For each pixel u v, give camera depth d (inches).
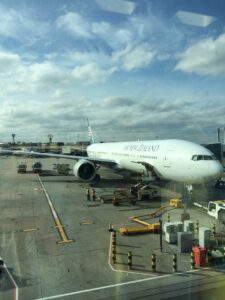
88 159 1560.0
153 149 1264.8
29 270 530.9
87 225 803.4
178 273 519.2
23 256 594.2
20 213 937.5
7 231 754.2
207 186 1274.6
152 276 508.1
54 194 1248.2
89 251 620.7
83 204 1058.7
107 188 1369.3
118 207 1008.2
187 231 666.8
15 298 438.3
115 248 611.5
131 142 1615.4
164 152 1167.6
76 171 1392.7
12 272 522.9
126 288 466.9
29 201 1115.9
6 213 938.7
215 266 546.9
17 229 770.8
